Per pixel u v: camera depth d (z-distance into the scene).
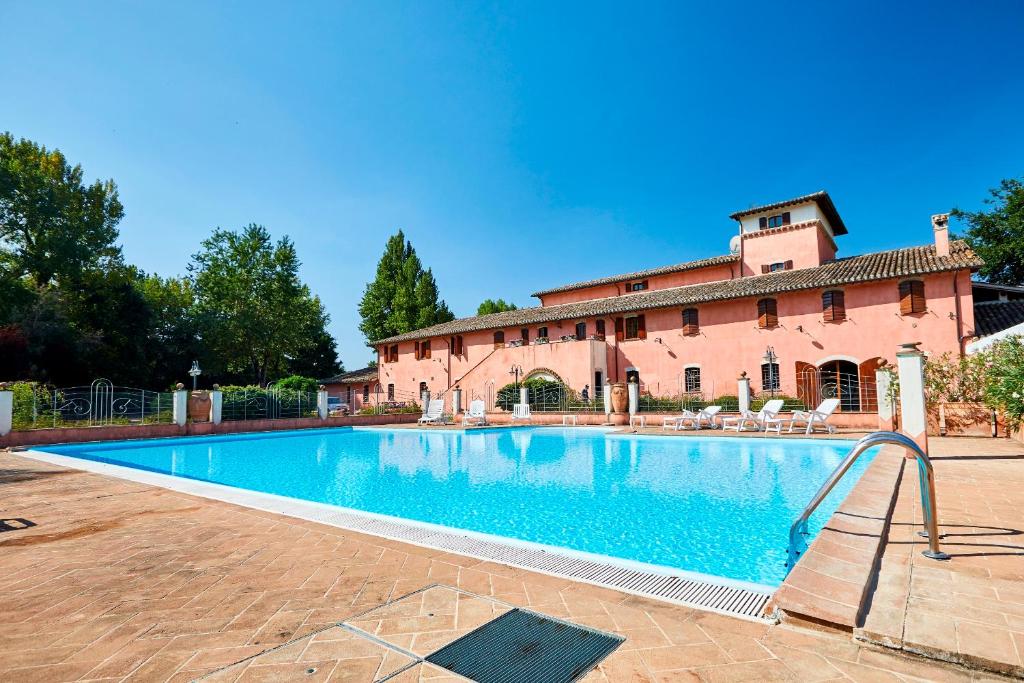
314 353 51.06
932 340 18.50
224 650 2.62
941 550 3.91
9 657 2.57
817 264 23.73
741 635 2.76
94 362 29.41
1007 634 2.58
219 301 36.34
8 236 29.86
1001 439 11.50
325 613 3.06
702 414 17.36
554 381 25.34
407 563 3.99
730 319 22.92
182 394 18.27
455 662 2.48
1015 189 25.41
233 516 5.62
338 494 8.32
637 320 25.59
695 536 5.64
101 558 4.18
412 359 34.72
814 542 4.06
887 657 2.50
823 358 20.62
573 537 5.66
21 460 11.39
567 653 2.56
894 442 3.81
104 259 34.31
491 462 12.05
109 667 2.46
